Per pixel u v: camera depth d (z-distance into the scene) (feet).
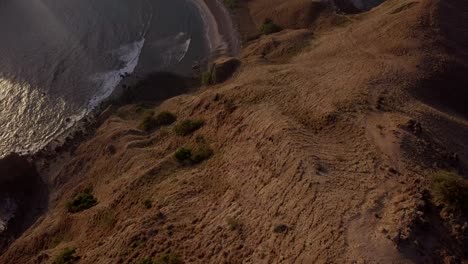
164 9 323.37
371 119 145.28
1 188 201.57
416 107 159.02
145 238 126.21
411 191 109.19
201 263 112.98
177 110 212.64
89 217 156.04
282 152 134.92
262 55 246.88
